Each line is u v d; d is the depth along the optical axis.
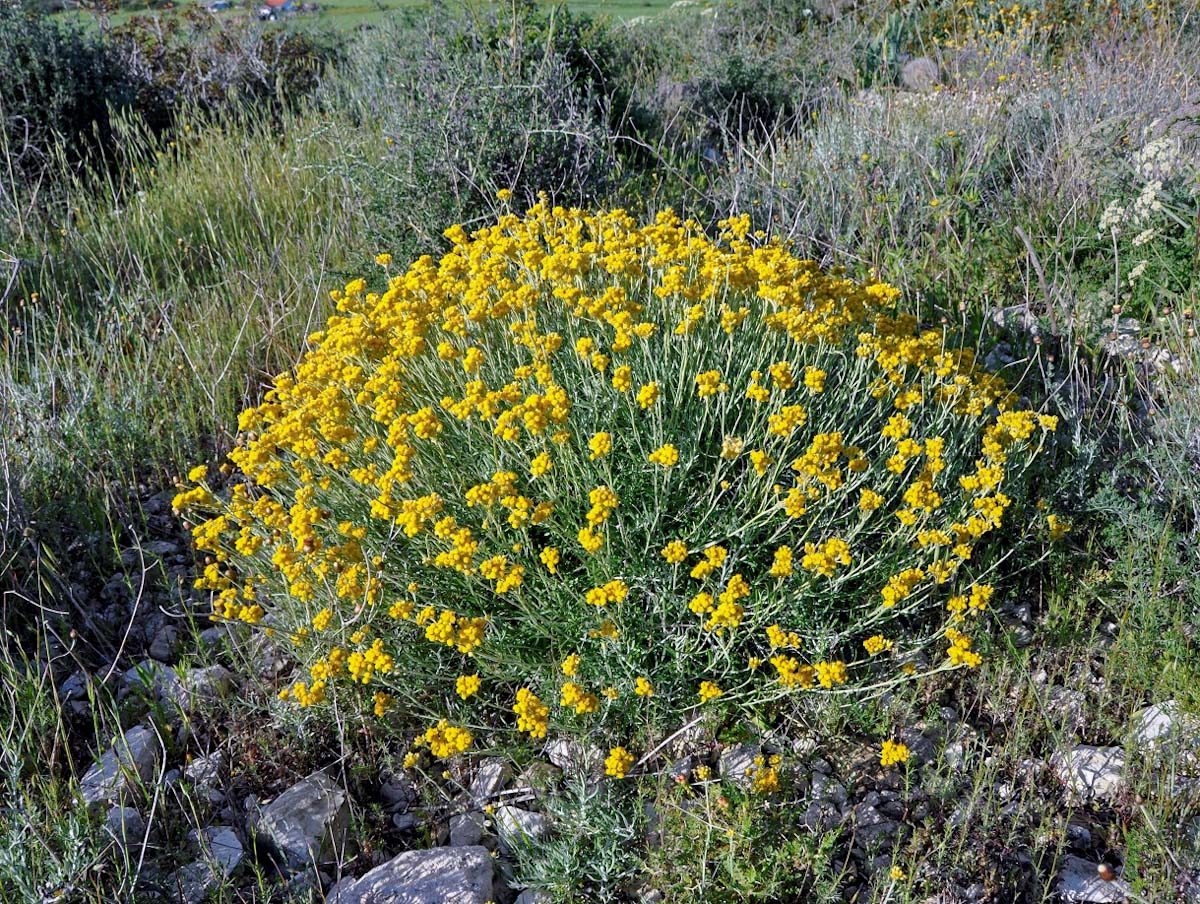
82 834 2.44
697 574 2.58
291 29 10.98
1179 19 7.70
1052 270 4.73
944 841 2.30
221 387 4.64
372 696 2.92
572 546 3.04
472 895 2.35
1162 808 2.35
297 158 7.08
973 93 6.50
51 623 3.35
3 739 2.68
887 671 2.89
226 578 2.98
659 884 2.35
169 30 10.04
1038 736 2.72
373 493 3.20
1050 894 2.27
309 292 5.33
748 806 2.31
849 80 8.20
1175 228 4.61
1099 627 3.06
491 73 6.26
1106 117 5.62
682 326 3.20
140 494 4.16
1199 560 3.05
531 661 2.91
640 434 3.23
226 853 2.58
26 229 6.19
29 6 8.33
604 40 7.95
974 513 3.03
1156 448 3.44
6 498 3.46
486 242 3.90
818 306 3.53
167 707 3.04
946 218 4.95
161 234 6.11
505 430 2.85
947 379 3.52
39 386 4.17
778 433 2.91
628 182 6.14
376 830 2.69
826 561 2.58
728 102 8.23
